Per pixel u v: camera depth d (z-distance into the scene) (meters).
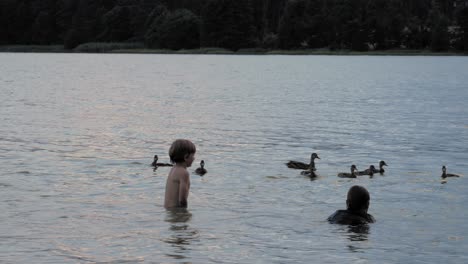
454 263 11.26
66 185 17.44
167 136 27.70
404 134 29.27
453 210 15.15
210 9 182.38
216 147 24.80
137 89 60.03
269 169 20.39
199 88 62.50
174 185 15.02
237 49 184.25
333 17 180.88
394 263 11.22
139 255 11.38
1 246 11.83
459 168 21.11
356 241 12.48
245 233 12.91
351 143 26.45
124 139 26.64
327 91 59.09
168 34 187.75
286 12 184.12
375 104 45.19
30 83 66.75
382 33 179.62
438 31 175.12
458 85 68.75
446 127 31.92
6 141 25.42
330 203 15.82
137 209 14.77
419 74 93.62
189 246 11.97
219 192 16.88
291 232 13.05
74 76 82.62
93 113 37.28
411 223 13.90
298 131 29.86
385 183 18.55
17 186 17.16
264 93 56.09
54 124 31.56
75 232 12.80
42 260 11.06
